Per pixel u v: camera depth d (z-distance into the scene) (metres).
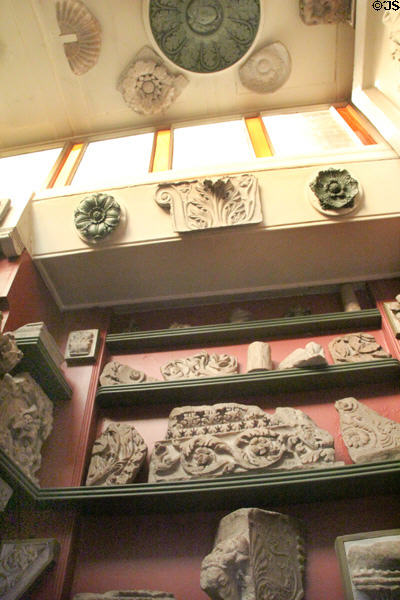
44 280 3.42
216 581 1.95
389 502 2.43
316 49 4.69
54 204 3.52
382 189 3.31
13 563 2.19
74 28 4.47
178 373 3.13
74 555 2.38
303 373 2.89
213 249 3.30
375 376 2.93
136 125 5.02
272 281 3.55
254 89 4.88
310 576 2.20
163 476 2.50
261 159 3.65
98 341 3.34
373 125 4.08
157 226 3.32
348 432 2.65
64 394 2.94
